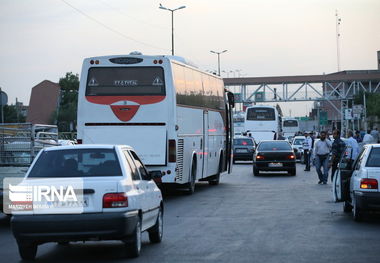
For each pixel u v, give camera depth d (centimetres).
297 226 2548
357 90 17012
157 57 3678
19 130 2877
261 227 2528
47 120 16162
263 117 10719
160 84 3672
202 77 4431
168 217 2883
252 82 16575
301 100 16612
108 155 1844
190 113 4044
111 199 1738
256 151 5997
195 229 2484
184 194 4119
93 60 3712
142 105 3675
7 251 2053
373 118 14812
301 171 6775
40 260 1872
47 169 1812
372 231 2397
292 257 1862
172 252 1972
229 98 5275
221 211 3120
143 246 2094
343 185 2858
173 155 3672
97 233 1723
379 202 2494
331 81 16488
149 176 2088
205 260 1830
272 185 4844
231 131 5316
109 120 3691
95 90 3706
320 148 4888
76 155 1842
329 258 1844
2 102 4475
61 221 1719
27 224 1727
